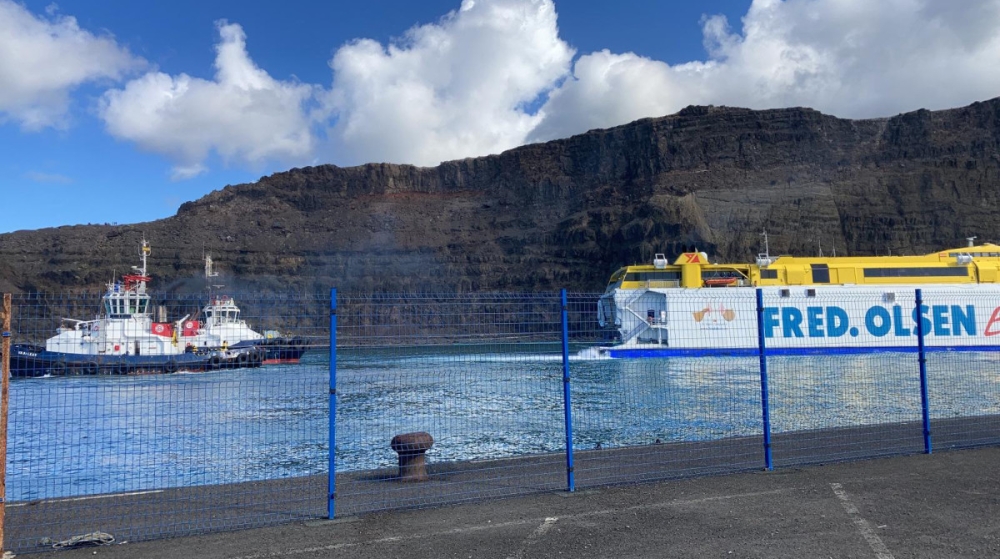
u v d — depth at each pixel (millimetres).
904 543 7246
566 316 10742
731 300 54969
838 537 7508
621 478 11164
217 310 54750
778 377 37812
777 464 11852
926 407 12680
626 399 28906
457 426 22406
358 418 24000
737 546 7293
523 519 8703
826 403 26906
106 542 8117
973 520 8078
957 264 59844
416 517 8992
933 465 11383
